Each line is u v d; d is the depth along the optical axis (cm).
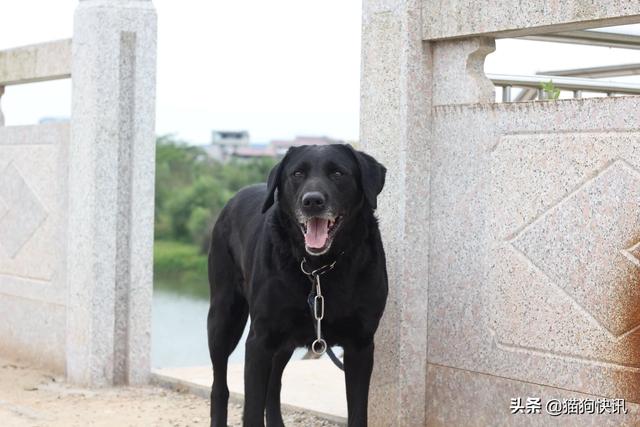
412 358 542
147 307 730
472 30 510
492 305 509
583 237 464
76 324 729
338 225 486
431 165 544
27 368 793
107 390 711
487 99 522
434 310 543
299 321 500
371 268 494
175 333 1382
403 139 538
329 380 698
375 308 498
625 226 445
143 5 716
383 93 552
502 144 503
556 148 475
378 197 556
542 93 640
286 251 493
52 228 777
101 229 715
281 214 502
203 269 2227
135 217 722
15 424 600
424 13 538
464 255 525
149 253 729
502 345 504
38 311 799
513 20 488
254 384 507
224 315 588
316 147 501
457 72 530
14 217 834
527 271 490
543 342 483
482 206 514
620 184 447
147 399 682
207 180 2661
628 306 445
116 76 710
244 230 555
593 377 461
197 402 673
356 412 504
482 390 515
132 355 727
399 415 541
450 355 533
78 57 721
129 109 720
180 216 2497
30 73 801
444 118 536
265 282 500
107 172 713
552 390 480
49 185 780
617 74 769
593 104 458
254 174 2812
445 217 536
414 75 538
